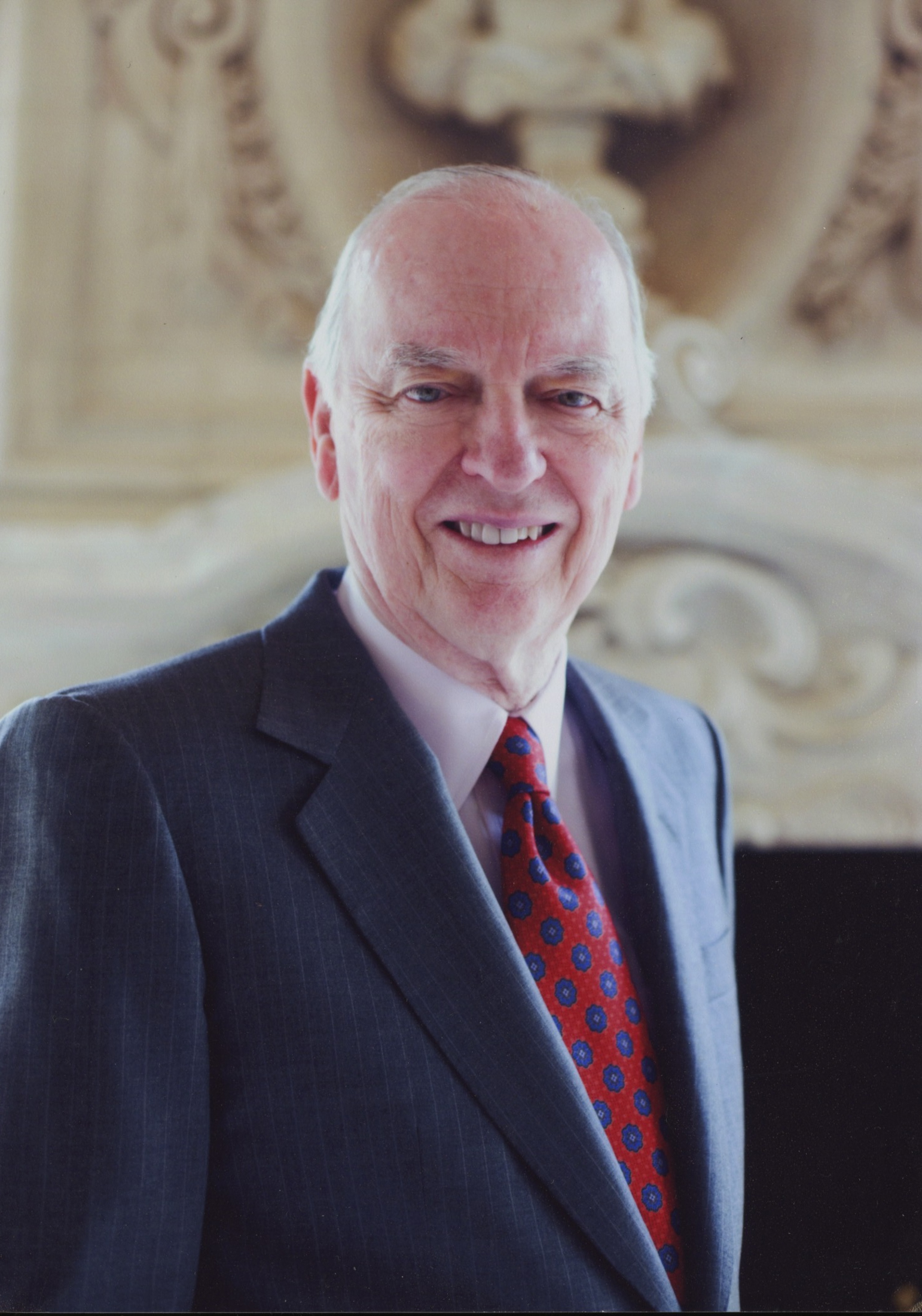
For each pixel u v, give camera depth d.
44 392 3.28
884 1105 1.94
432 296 1.19
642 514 3.26
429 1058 1.11
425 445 1.20
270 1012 1.10
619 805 1.37
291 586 3.28
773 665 3.31
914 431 3.31
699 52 3.27
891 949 2.12
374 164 3.32
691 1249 1.19
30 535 3.22
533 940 1.21
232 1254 1.09
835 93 3.31
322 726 1.21
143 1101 1.05
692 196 3.35
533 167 3.30
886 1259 1.78
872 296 3.36
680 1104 1.22
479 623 1.22
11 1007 1.06
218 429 3.30
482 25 3.28
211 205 3.31
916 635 3.30
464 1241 1.07
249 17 3.29
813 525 3.26
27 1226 1.01
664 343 3.25
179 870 1.10
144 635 3.26
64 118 3.28
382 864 1.15
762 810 3.31
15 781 1.13
